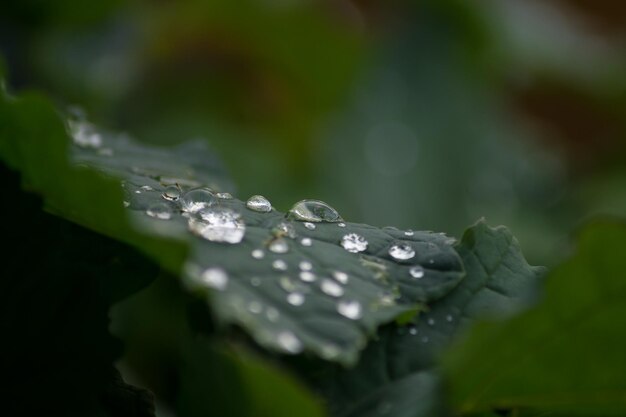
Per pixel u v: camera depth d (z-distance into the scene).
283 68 0.62
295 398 0.21
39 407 0.22
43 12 0.46
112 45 0.55
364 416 0.22
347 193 0.62
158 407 0.33
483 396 0.22
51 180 0.23
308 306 0.22
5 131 0.23
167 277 0.32
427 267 0.23
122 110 0.57
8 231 0.23
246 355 0.22
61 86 0.48
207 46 0.61
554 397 0.22
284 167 0.61
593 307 0.21
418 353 0.23
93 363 0.22
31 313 0.22
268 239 0.23
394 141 0.65
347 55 0.62
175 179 0.26
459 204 0.64
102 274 0.23
